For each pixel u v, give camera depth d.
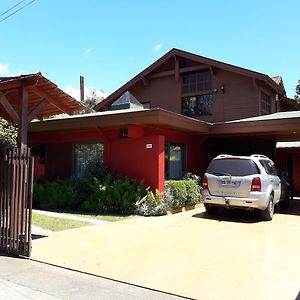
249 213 11.60
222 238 7.91
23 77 7.80
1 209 7.04
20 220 6.64
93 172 12.78
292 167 20.80
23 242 6.54
